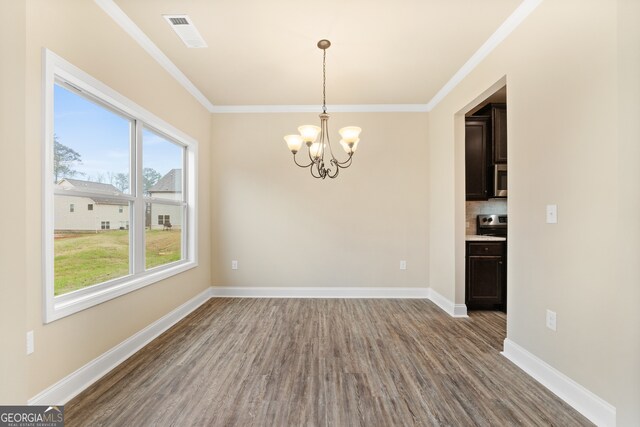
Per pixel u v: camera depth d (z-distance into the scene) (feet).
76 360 6.03
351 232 13.15
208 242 12.98
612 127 4.98
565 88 5.90
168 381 6.45
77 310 6.00
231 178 13.24
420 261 13.14
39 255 5.24
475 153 12.25
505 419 5.31
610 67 5.01
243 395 5.97
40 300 5.25
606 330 5.07
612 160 4.98
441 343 8.43
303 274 13.19
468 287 11.33
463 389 6.20
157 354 7.69
